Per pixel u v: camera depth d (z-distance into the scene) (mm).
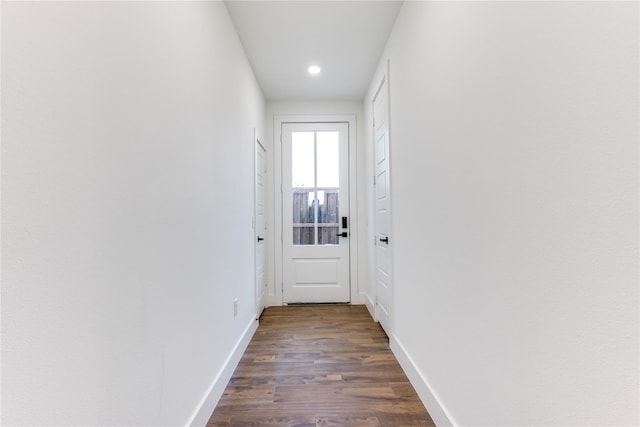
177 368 1217
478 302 1114
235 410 1618
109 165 831
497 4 983
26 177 603
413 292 1847
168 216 1158
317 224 3727
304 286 3688
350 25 2256
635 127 574
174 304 1196
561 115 733
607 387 635
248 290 2566
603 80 630
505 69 945
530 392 849
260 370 2057
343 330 2814
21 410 592
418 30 1736
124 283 890
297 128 3707
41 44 637
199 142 1489
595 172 650
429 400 1575
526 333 863
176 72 1251
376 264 3041
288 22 2209
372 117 3148
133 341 931
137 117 966
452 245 1320
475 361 1137
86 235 749
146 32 1026
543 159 792
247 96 2650
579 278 692
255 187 2906
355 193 3693
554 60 752
